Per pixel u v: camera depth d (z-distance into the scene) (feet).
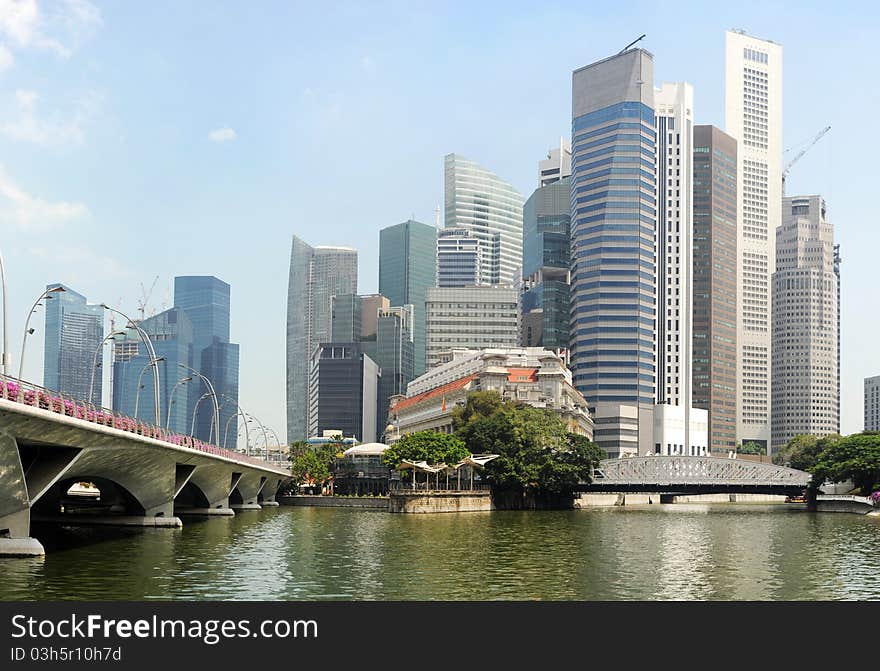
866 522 501.97
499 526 421.59
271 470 571.69
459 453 587.27
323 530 385.91
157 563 251.80
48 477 249.34
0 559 243.60
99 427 243.40
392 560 269.85
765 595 213.66
